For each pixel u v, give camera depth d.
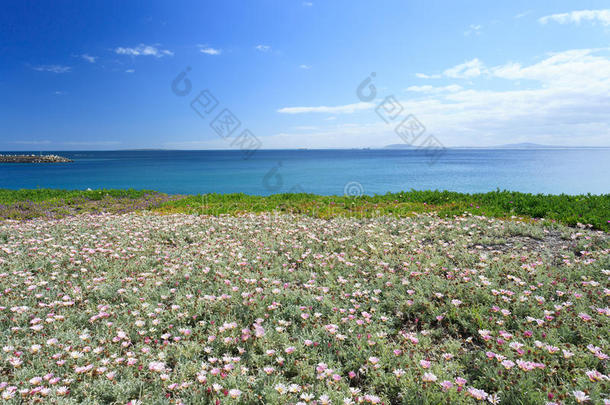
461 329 4.70
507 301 4.90
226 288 5.87
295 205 15.68
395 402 3.40
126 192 22.36
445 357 3.71
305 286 5.85
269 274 6.71
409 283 5.85
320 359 3.97
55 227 11.02
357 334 4.39
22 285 6.14
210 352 4.09
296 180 44.09
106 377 3.62
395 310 5.27
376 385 3.56
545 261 7.03
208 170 68.06
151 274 6.59
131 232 10.05
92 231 10.37
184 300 5.41
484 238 8.88
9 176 55.25
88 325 4.96
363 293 5.56
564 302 4.79
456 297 5.33
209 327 4.72
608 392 3.05
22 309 4.87
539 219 11.36
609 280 5.45
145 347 4.10
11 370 3.79
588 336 4.02
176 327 4.77
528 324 4.43
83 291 5.92
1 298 5.46
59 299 5.59
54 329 4.63
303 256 7.61
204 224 11.39
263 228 10.49
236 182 42.50
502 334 3.94
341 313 4.92
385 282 6.10
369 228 10.25
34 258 7.64
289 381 3.70
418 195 16.97
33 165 97.62
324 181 42.62
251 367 4.00
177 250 8.44
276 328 4.37
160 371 3.63
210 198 18.89
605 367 3.47
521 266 6.20
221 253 7.75
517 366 3.53
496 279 5.76
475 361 3.81
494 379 3.40
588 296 4.97
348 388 3.41
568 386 3.15
